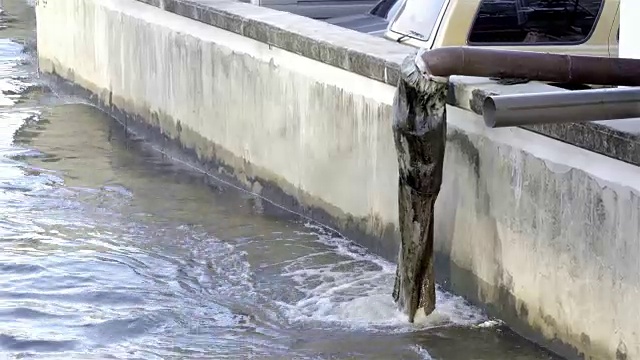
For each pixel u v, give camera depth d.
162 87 14.73
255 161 12.80
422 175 8.66
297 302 9.61
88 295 9.78
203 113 13.79
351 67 10.71
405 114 8.55
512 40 11.33
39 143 15.11
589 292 7.98
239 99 12.98
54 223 11.83
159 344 8.76
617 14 11.48
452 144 9.42
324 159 11.48
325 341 8.75
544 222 8.40
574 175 8.05
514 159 8.68
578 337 8.12
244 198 12.74
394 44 11.01
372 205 10.77
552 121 7.30
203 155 13.87
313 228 11.62
